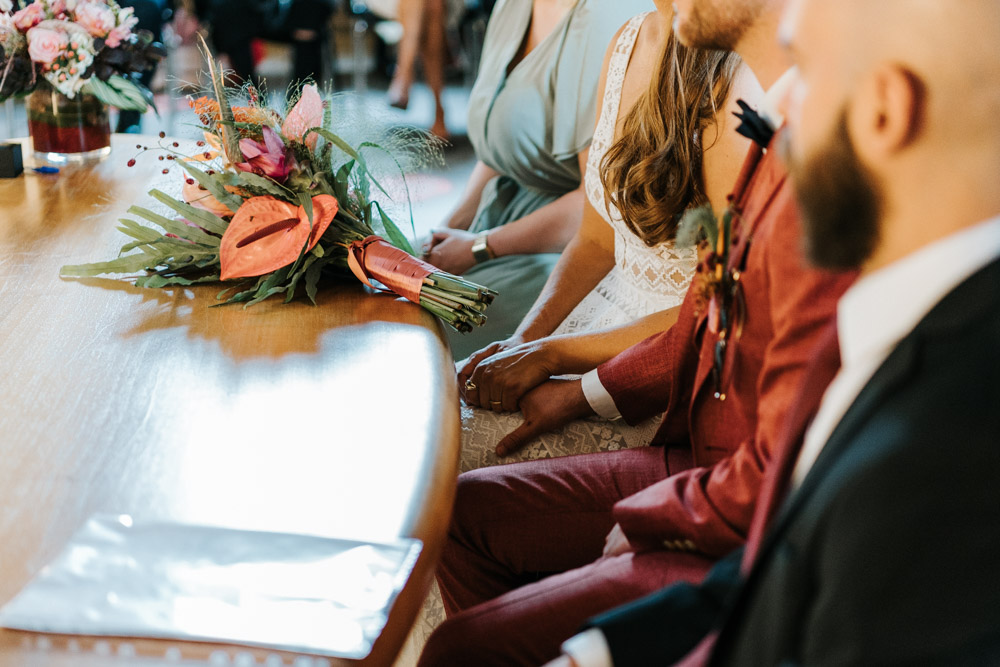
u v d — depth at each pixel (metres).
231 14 5.33
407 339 1.26
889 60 0.55
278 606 0.76
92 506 0.88
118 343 1.21
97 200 1.83
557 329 1.81
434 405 1.08
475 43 6.46
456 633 1.05
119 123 3.61
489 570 1.35
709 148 1.48
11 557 0.81
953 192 0.55
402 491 0.92
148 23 4.00
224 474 0.93
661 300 1.67
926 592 0.52
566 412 1.50
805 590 0.58
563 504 1.32
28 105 2.06
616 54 1.72
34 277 1.42
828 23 0.58
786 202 0.91
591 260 1.83
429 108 6.28
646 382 1.44
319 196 1.39
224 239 1.37
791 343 0.88
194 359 1.17
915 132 0.55
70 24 1.98
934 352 0.53
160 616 0.74
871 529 0.53
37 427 1.00
